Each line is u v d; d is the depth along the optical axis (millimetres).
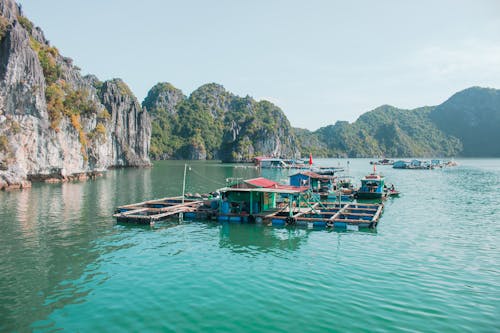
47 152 67750
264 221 33438
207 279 18781
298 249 24500
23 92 60469
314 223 31641
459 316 14836
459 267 20828
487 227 31641
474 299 16469
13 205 41688
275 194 40344
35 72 63000
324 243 26094
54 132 69625
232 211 35469
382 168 147375
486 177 94438
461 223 33469
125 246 25000
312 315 14859
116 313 15016
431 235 28594
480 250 24328
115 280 18609
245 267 20688
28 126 61938
